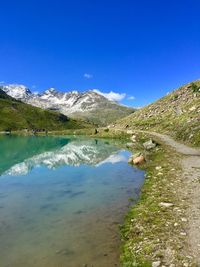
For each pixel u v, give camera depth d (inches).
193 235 644.7
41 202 1056.2
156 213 808.9
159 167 1520.7
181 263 532.7
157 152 2158.0
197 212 785.6
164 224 724.0
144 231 702.5
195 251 572.7
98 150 2849.4
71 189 1243.2
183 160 1669.5
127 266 560.1
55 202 1051.3
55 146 3663.9
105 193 1146.7
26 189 1272.1
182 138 2770.7
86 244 687.1
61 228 794.2
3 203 1051.3
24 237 740.0
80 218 868.0
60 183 1376.7
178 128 3309.5
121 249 645.9
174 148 2252.7
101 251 648.4
